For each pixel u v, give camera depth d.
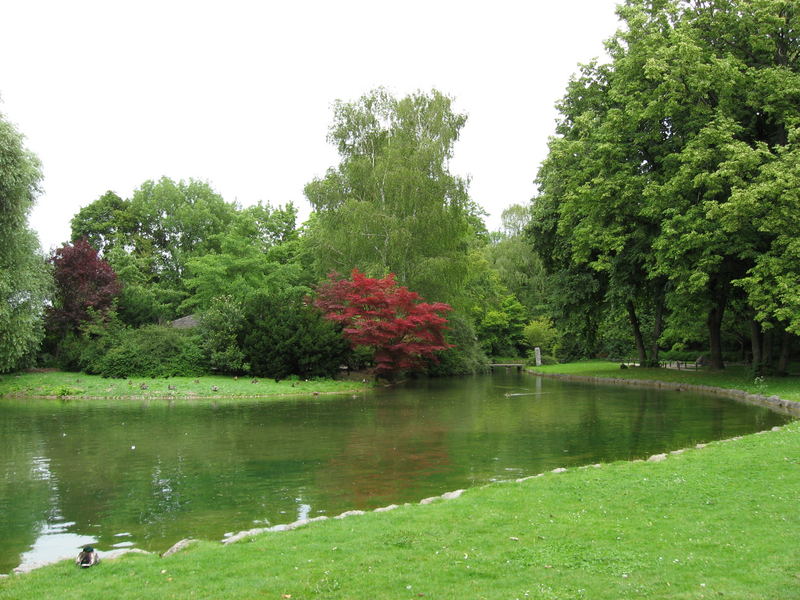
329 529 6.82
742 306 29.03
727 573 5.10
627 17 28.70
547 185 34.41
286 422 17.59
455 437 14.72
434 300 34.88
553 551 5.84
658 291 31.12
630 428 15.56
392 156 33.62
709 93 25.45
